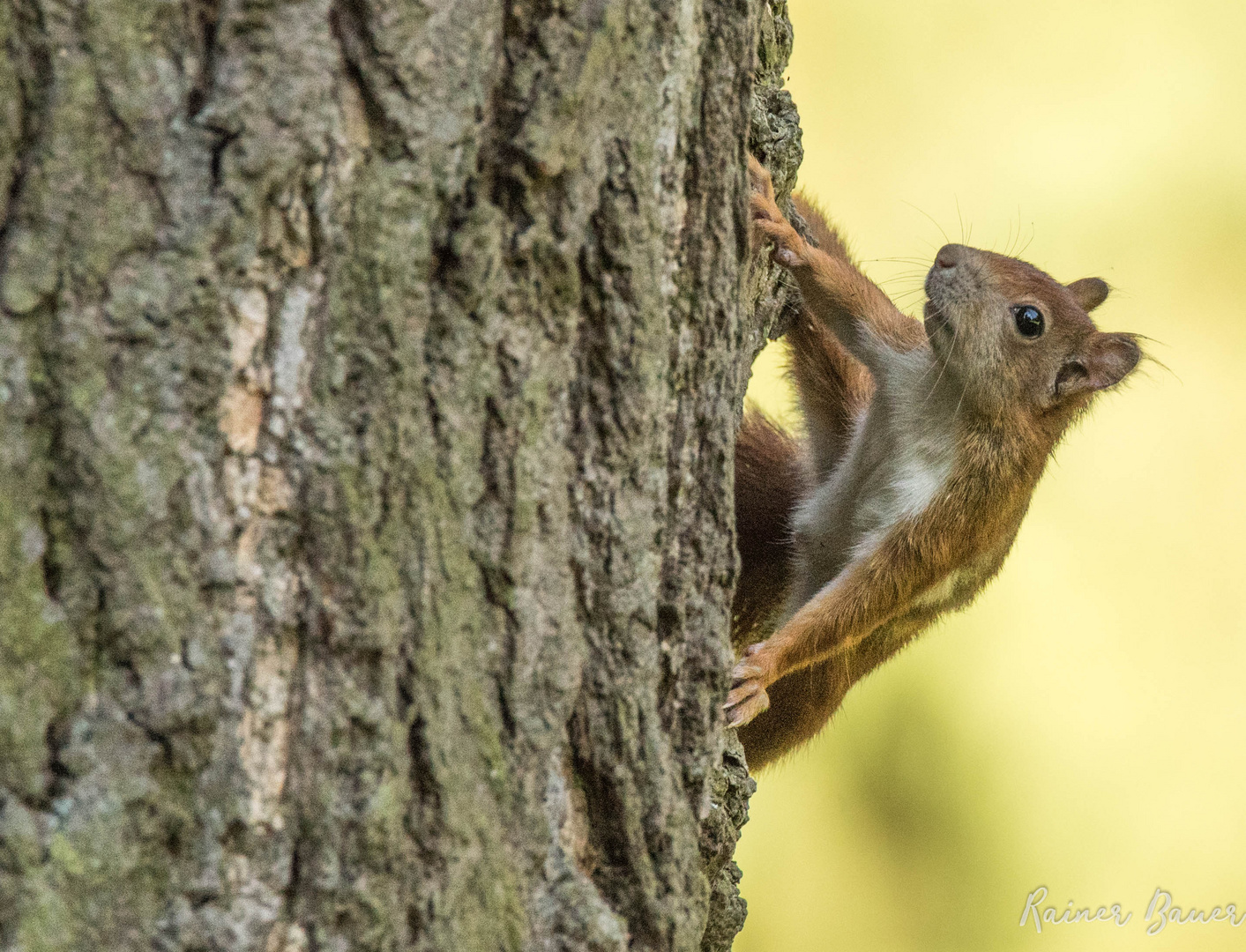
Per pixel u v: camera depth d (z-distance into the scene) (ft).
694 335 18.95
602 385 18.89
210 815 15.60
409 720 16.80
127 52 14.73
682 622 18.95
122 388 14.97
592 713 18.90
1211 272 20.40
